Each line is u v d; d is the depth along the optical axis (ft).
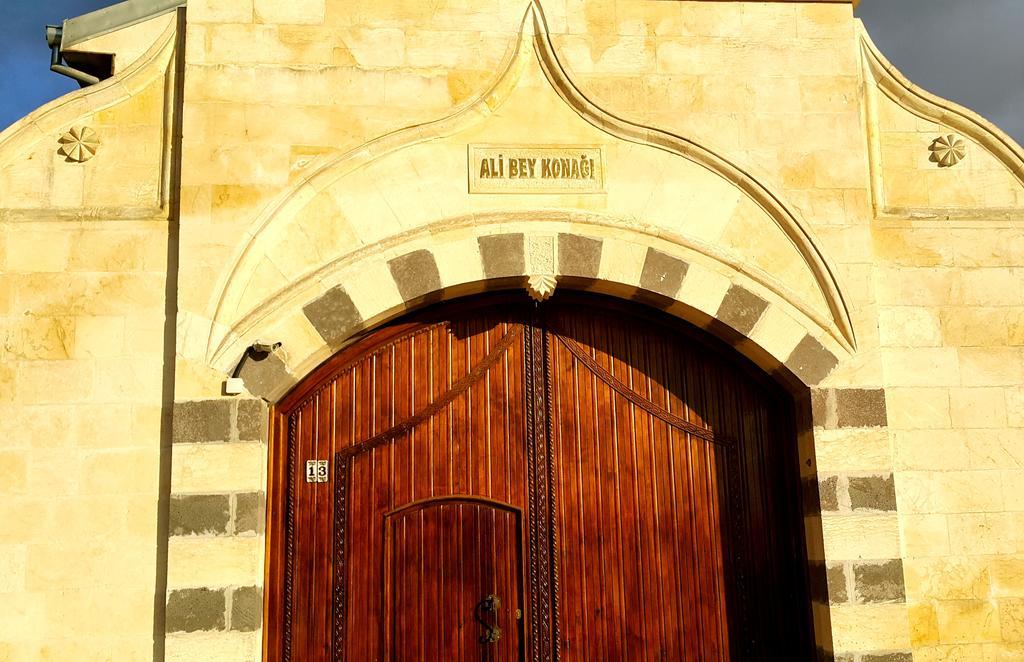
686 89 25.81
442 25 25.48
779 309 24.94
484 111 25.25
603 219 24.90
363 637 23.88
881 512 23.75
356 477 24.67
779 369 24.97
